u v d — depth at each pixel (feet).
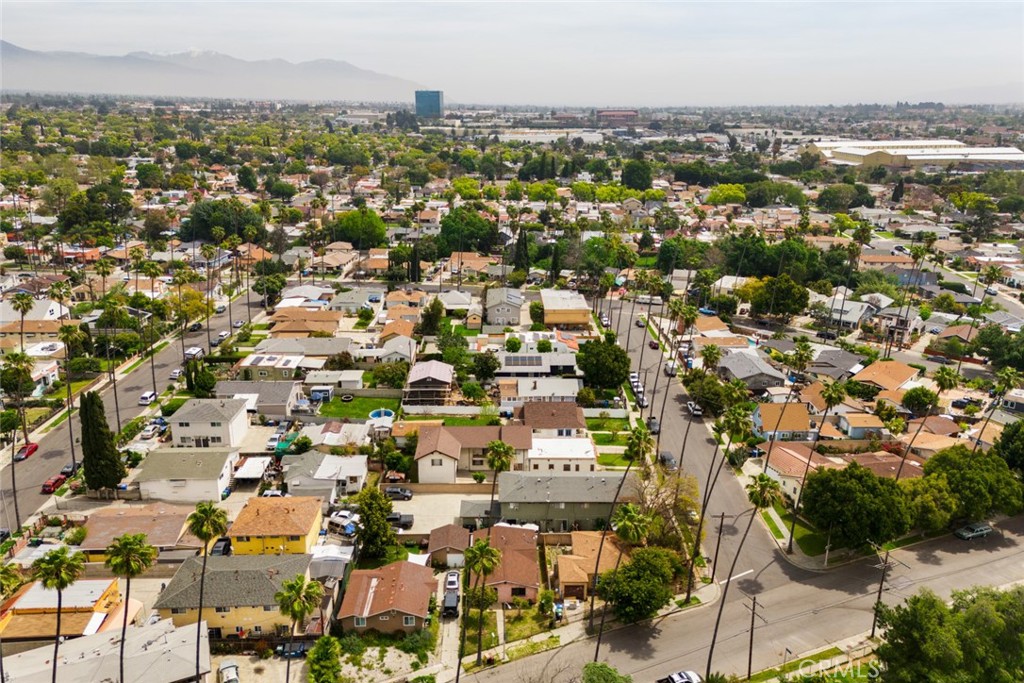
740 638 244.42
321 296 618.03
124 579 263.08
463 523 303.07
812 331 584.40
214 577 240.32
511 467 342.23
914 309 601.21
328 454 346.74
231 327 533.14
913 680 207.51
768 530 307.17
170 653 210.18
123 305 517.55
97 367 447.01
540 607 255.09
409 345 482.28
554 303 576.61
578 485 306.35
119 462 313.32
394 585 248.11
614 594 242.37
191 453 327.26
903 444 370.73
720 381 456.86
